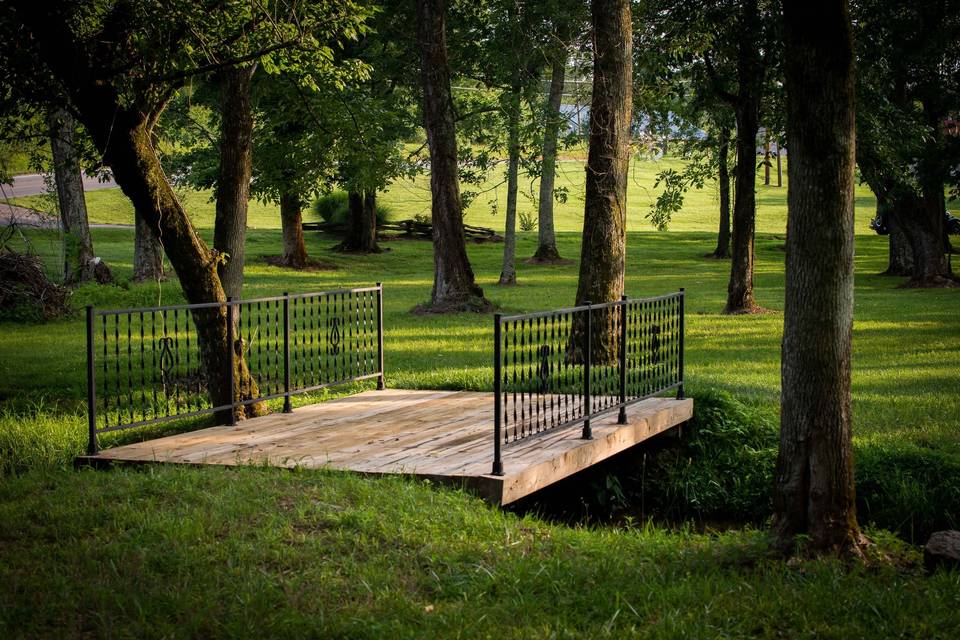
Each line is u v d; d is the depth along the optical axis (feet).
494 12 81.87
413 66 92.79
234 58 32.04
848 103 18.62
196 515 18.43
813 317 19.21
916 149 77.66
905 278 110.83
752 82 69.77
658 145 74.33
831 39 18.29
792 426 19.57
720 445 32.73
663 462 32.09
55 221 79.71
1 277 65.87
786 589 16.66
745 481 30.73
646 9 66.33
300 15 33.76
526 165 83.92
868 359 51.44
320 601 14.84
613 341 43.21
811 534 19.24
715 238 172.35
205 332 31.09
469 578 16.20
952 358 51.08
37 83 30.83
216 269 31.73
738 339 60.29
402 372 44.16
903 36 74.28
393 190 222.69
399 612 14.65
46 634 13.47
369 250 136.36
